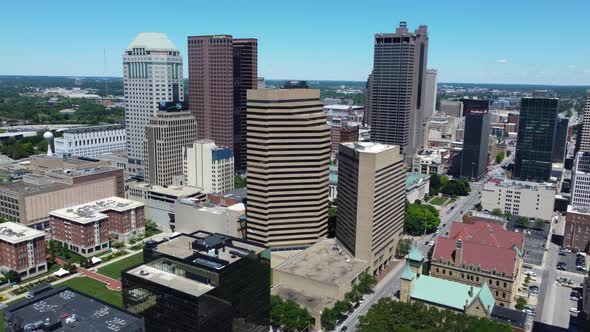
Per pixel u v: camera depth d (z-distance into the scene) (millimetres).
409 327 183625
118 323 137375
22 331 132750
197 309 153125
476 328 179000
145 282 165250
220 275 163000
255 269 183875
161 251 186250
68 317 139250
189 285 162375
